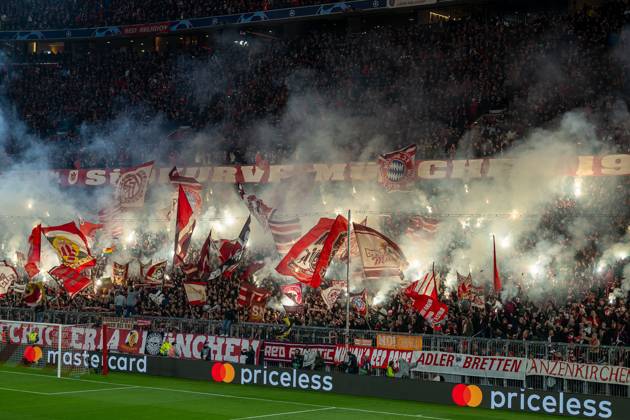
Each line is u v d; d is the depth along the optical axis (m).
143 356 27.14
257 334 27.39
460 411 20.95
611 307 24.61
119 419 19.42
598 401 19.83
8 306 35.00
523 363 22.70
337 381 23.58
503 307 26.80
